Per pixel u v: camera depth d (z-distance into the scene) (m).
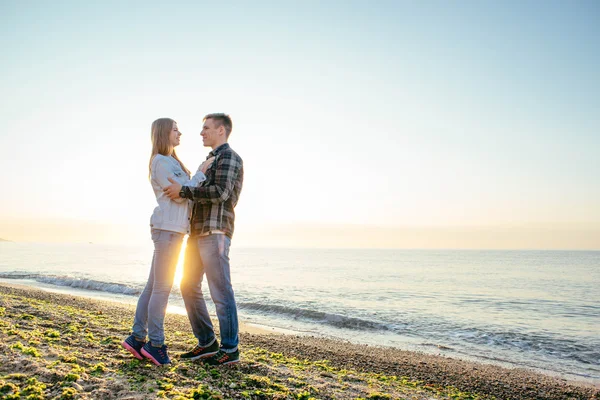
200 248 4.23
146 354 4.15
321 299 23.88
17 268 43.78
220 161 4.11
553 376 9.74
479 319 18.69
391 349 11.72
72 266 50.66
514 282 43.25
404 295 27.98
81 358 4.24
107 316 9.38
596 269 73.38
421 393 6.02
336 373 6.36
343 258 123.94
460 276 51.31
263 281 36.84
